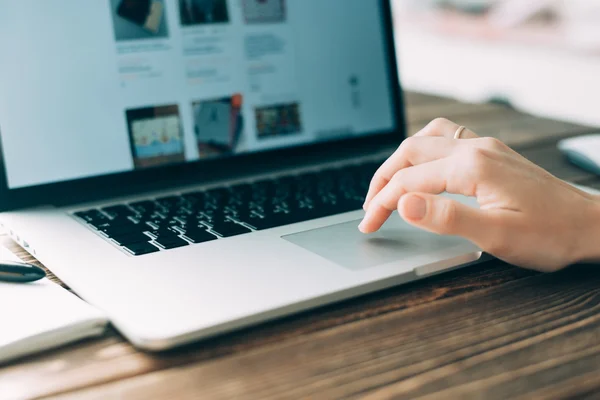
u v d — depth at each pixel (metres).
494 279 0.46
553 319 0.40
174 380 0.34
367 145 0.83
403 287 0.45
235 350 0.37
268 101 0.76
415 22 2.92
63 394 0.33
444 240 0.50
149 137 0.68
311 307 0.40
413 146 0.51
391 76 0.84
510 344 0.37
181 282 0.43
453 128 0.55
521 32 2.60
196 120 0.71
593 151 0.74
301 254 0.48
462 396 0.32
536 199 0.45
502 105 1.18
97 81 0.66
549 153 0.84
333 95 0.80
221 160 0.73
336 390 0.32
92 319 0.38
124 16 0.67
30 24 0.62
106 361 0.36
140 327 0.36
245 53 0.74
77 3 0.65
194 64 0.71
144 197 0.66
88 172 0.65
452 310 0.41
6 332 0.36
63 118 0.64
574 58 2.42
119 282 0.43
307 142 0.78
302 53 0.78
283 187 0.69
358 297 0.43
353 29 0.81
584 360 0.35
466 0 2.75
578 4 2.38
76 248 0.50
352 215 0.59
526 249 0.45
